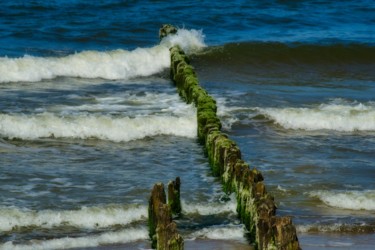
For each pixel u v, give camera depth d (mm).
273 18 129500
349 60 110375
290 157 71562
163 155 71562
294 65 108250
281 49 110250
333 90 95250
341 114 82500
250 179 55656
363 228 56406
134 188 62938
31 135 75312
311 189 63719
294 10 135000
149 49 103812
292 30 124688
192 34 111750
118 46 112625
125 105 84500
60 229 55406
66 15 125125
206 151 71000
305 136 78688
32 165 67688
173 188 57750
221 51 109312
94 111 81750
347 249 53031
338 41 114188
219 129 72812
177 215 57938
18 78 94812
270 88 95188
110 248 52562
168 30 112938
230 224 56625
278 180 65500
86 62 99438
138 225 56188
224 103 86688
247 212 55250
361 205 60750
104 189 62562
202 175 66188
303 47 111125
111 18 124812
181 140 76125
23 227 55406
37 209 58062
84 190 62250
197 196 61406
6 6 127562
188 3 135750
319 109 84125
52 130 75875
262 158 70875
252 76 102125
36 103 84312
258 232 49938
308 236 55094
